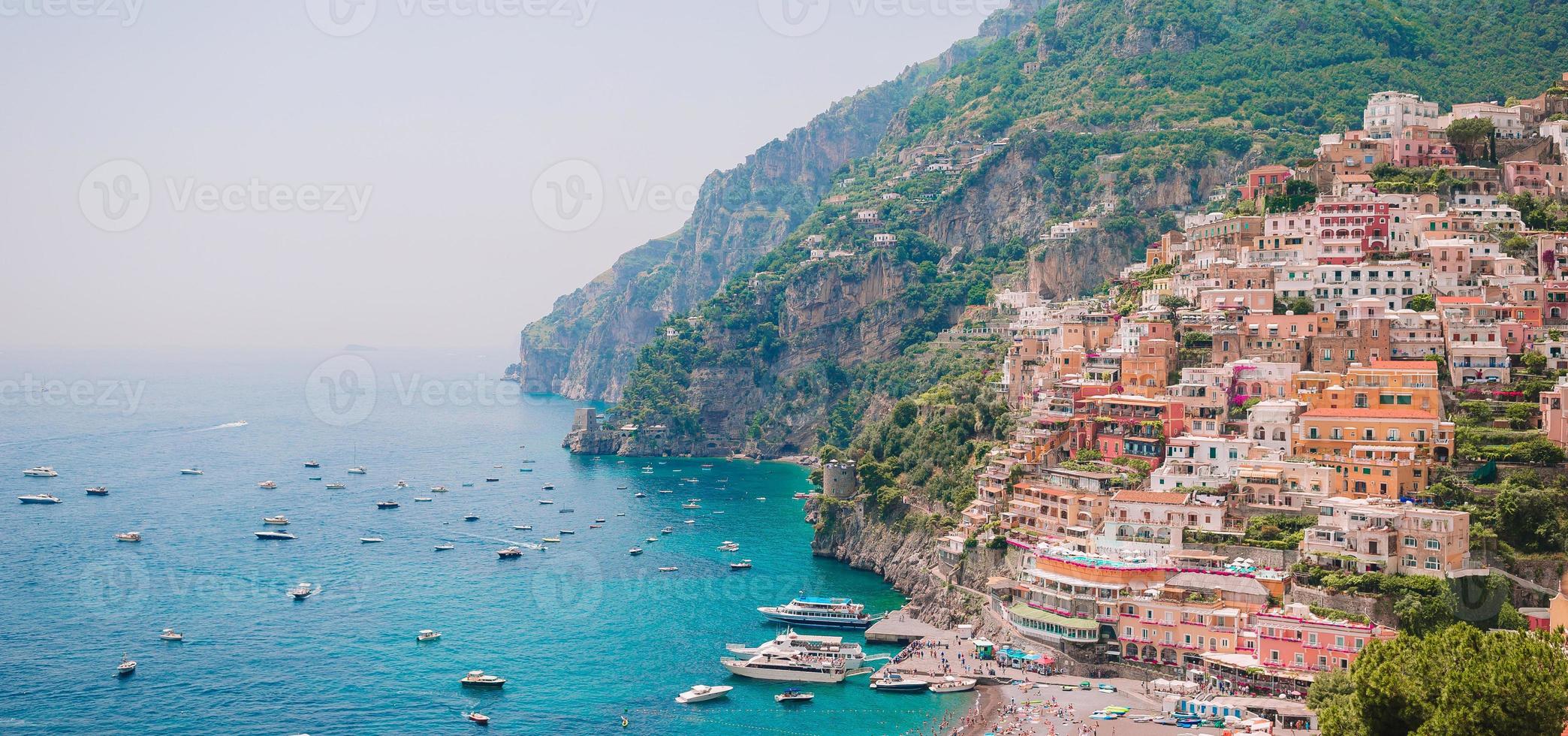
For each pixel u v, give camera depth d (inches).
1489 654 6688.0
